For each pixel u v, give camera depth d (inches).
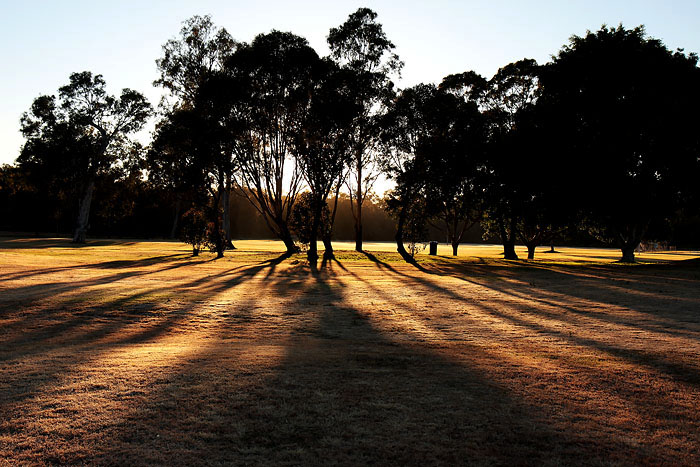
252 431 173.3
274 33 1289.4
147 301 490.0
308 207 1400.1
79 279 695.7
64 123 2177.7
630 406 202.5
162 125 1626.5
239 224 4357.8
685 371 252.4
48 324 376.8
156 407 194.5
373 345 314.0
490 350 299.6
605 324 395.2
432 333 357.1
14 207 3230.8
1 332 347.6
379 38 1342.3
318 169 1204.5
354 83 1244.5
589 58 1064.8
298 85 1267.2
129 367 250.4
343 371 246.8
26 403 197.8
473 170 1435.8
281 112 1343.5
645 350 300.0
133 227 3503.9
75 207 3014.3
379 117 1350.9
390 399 206.2
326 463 150.7
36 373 239.3
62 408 192.5
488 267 1154.7
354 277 854.5
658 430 179.3
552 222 1178.0
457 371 249.1
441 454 157.8
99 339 331.3
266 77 1298.0
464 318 424.8
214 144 1371.8
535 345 314.8
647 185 1050.1
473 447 163.0
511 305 503.8
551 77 1144.8
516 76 1589.6
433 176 1427.2
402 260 1434.5
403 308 481.1
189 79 1609.3
